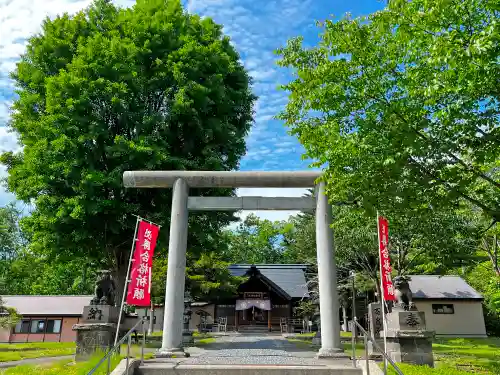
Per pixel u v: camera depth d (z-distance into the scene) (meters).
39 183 17.52
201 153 20.27
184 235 13.88
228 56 20.52
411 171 9.27
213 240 21.81
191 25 20.86
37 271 43.00
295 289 38.28
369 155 9.67
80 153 17.56
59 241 18.55
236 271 41.44
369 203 10.40
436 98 8.59
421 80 9.14
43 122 17.48
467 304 31.75
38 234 18.70
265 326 37.56
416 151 8.69
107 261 21.00
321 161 11.41
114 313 13.90
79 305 34.25
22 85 20.69
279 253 59.12
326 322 12.67
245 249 58.38
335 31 9.70
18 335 32.41
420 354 11.95
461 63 7.49
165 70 18.92
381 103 9.21
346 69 9.89
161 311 38.38
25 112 19.69
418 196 10.04
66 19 20.64
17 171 18.62
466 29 7.73
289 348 17.20
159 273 28.00
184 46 18.86
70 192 18.41
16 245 41.03
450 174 9.19
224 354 14.00
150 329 30.95
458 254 16.53
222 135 20.64
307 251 33.50
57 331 32.84
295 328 35.78
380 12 8.85
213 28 21.73
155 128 18.92
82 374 9.31
